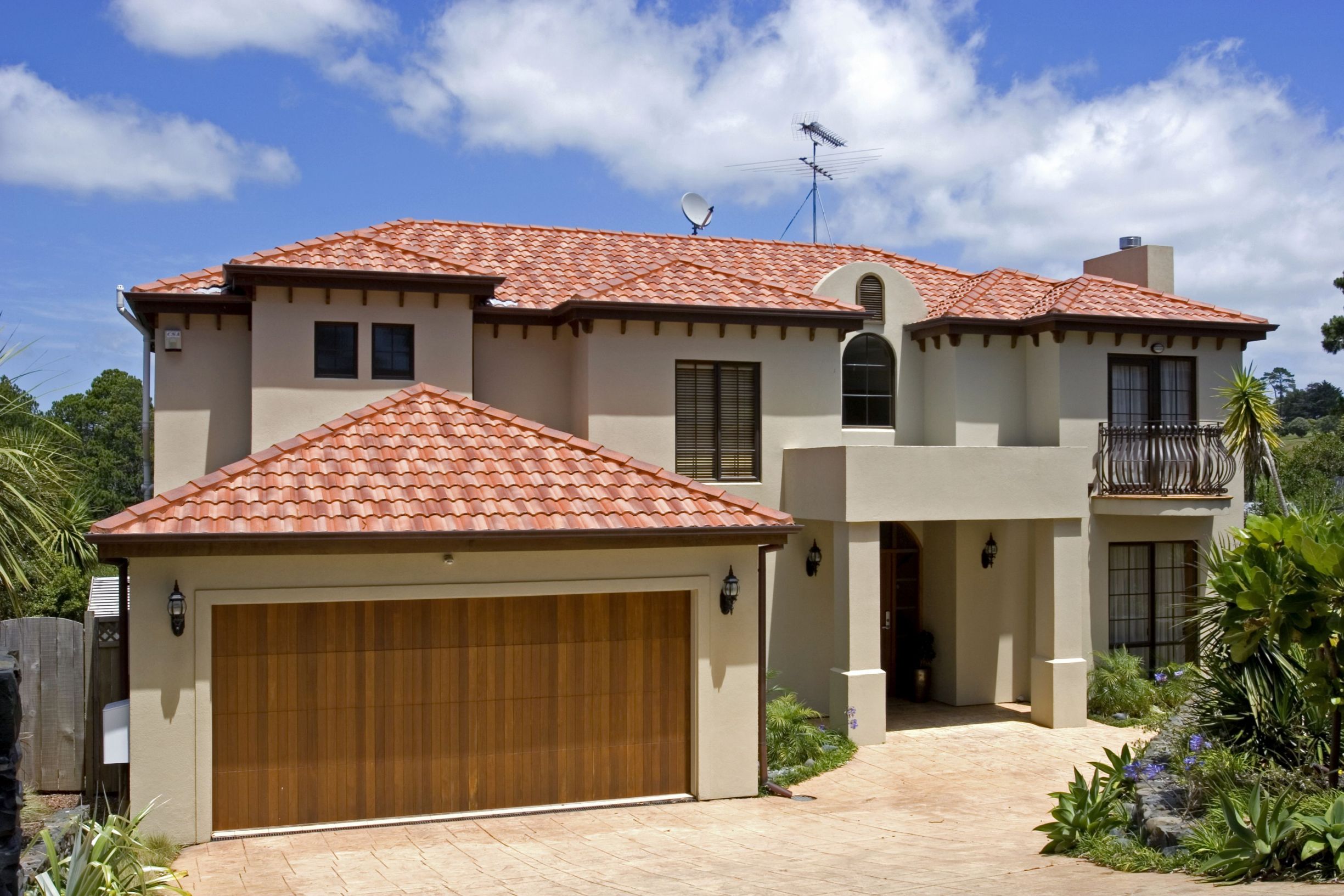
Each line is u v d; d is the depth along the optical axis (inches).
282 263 647.1
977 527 797.9
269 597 488.4
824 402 756.6
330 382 661.9
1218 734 431.2
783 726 622.2
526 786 526.3
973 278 936.3
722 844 450.3
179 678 477.1
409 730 510.6
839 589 686.5
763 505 740.0
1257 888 303.4
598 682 539.8
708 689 551.8
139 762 471.2
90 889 317.4
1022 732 710.5
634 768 544.7
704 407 733.3
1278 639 394.3
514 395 733.3
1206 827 361.7
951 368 802.8
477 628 521.3
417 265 676.1
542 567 526.3
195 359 678.5
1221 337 828.6
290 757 495.2
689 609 557.3
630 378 711.7
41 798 505.0
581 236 893.8
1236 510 836.6
